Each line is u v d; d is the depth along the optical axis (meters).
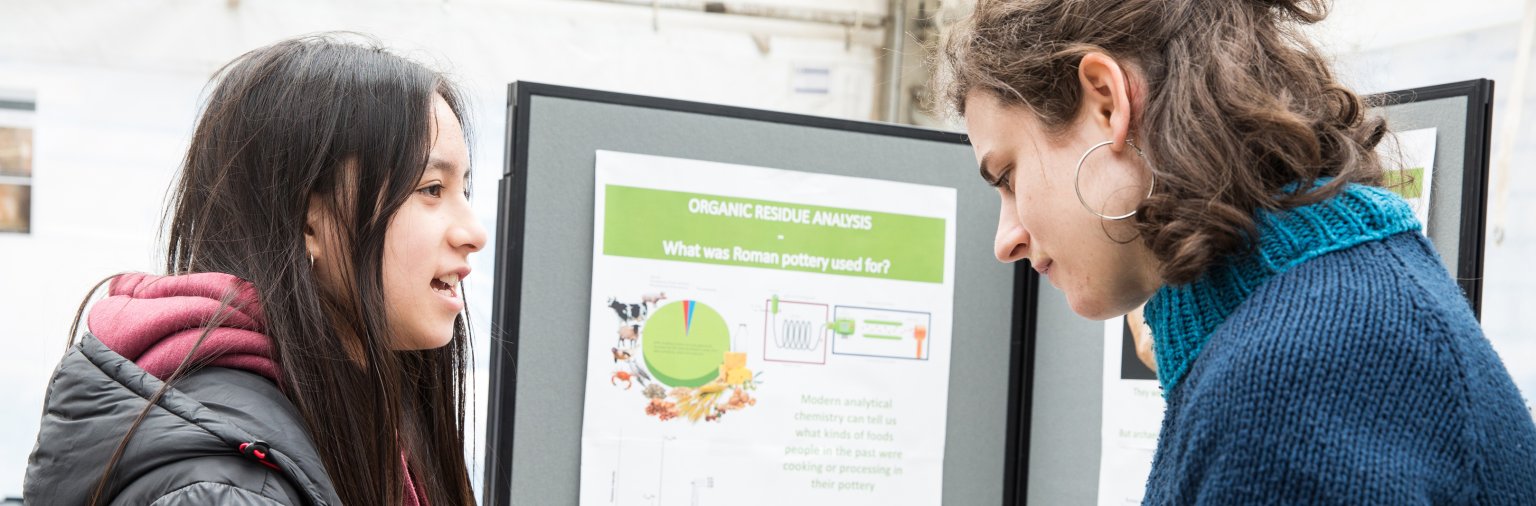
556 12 2.52
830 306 1.58
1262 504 0.68
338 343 0.89
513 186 1.43
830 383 1.57
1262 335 0.72
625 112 1.48
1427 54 2.01
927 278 1.63
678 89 2.60
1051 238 0.87
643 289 1.49
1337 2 2.09
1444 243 1.19
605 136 1.47
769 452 1.54
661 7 2.59
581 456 1.45
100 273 2.25
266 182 0.90
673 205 1.50
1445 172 1.20
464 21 2.46
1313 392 0.69
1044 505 1.66
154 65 2.30
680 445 1.50
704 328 1.51
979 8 0.92
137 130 2.28
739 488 1.52
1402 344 0.69
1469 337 0.71
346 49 0.95
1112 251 0.85
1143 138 0.80
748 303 1.54
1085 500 1.60
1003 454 1.68
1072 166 0.84
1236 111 0.77
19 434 2.20
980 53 0.90
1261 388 0.70
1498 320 1.89
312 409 0.87
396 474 0.92
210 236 0.91
